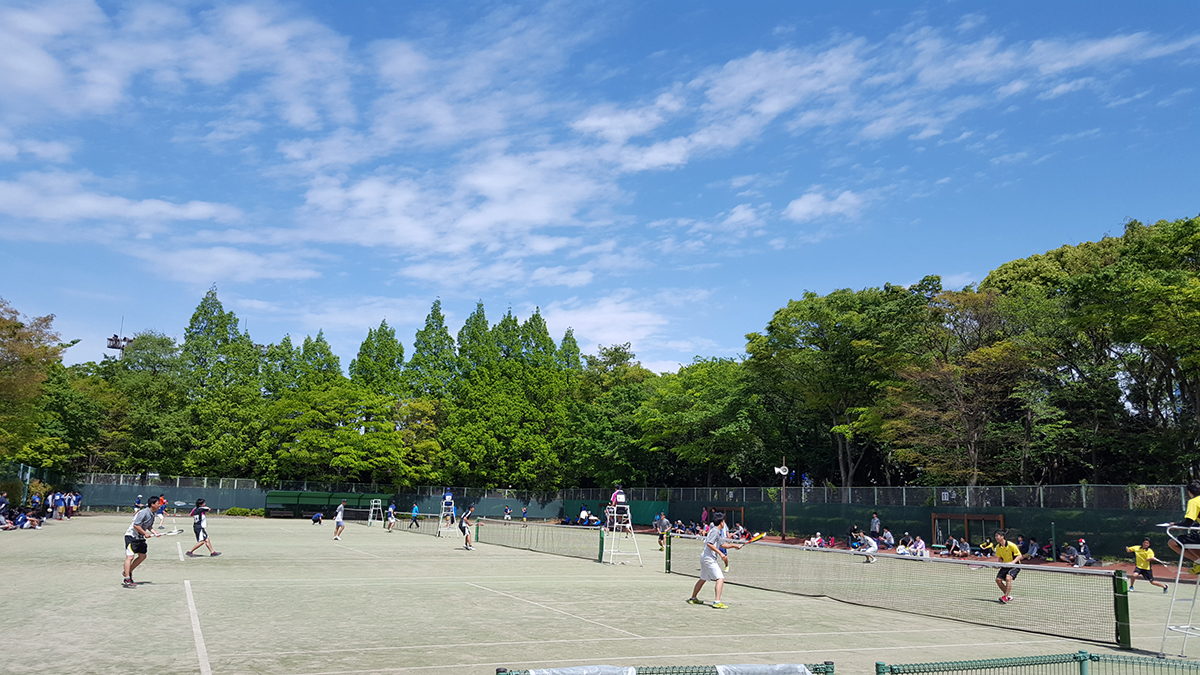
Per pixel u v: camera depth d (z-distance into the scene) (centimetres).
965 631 1550
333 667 1020
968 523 4228
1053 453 4881
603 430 7425
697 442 6562
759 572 2605
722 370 7412
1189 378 4088
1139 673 1099
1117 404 4706
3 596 1577
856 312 5544
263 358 8694
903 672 575
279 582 2002
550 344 8656
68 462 6800
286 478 7212
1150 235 4228
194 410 7375
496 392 7750
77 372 8012
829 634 1445
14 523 3941
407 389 8144
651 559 3291
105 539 3306
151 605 1519
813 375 5641
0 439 4559
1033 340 4488
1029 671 1064
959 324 4934
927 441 4597
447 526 5328
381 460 7012
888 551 4206
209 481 6900
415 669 1022
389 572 2389
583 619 1529
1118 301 3809
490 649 1180
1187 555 1279
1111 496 3634
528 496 7719
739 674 519
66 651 1072
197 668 990
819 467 6366
